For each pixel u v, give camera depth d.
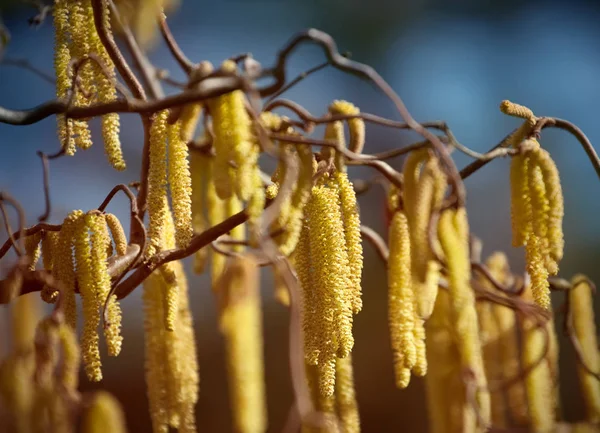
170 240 0.47
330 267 0.44
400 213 0.47
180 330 0.48
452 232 0.45
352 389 0.49
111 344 0.44
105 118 0.45
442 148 0.44
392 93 0.45
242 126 0.42
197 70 0.44
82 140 0.45
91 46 0.45
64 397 0.42
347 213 0.45
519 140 0.47
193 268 0.51
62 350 0.42
